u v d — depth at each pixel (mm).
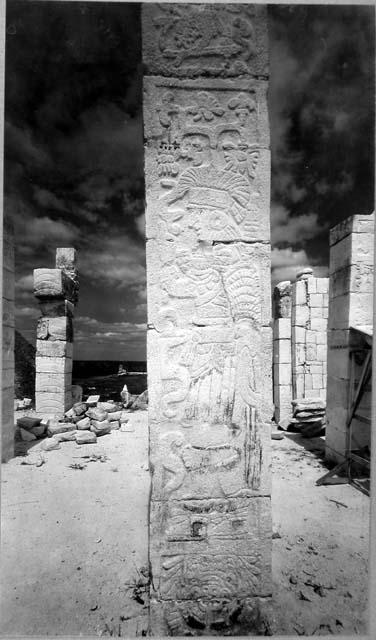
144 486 3867
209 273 2082
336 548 2693
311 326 6539
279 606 2139
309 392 6480
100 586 2316
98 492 3703
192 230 2076
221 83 2074
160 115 2049
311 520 3109
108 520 3119
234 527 2049
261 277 2102
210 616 1994
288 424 6262
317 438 5812
